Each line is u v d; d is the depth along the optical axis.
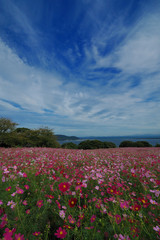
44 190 2.23
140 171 3.05
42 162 3.95
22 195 2.13
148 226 1.42
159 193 1.83
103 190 2.34
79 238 1.27
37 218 1.59
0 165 3.60
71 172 3.19
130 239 1.18
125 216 1.47
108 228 1.43
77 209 1.82
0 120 20.53
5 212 1.58
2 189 2.13
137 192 2.35
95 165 3.65
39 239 1.28
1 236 1.31
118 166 3.65
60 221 1.60
